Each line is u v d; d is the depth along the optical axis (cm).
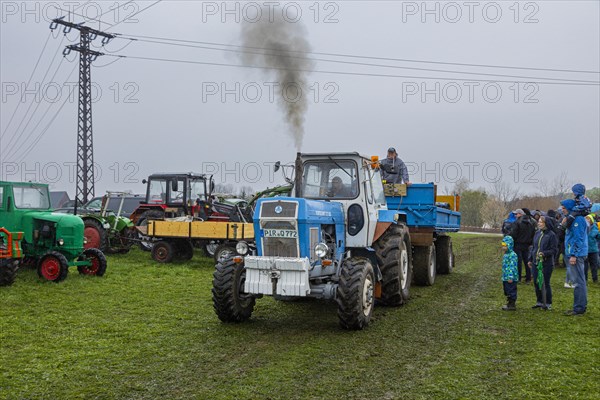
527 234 1158
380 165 888
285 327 739
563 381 520
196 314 812
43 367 553
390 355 609
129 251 1648
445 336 696
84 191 2652
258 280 702
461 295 1017
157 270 1259
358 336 693
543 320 786
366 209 815
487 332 716
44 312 808
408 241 975
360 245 812
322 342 662
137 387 500
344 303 701
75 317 779
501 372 549
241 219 1597
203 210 1741
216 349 627
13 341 647
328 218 756
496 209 4453
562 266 1460
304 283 684
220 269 742
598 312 838
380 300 891
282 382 518
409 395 485
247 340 668
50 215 1123
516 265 860
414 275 1131
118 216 1580
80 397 475
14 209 1095
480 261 1675
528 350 626
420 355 610
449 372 549
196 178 1767
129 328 718
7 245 986
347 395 485
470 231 4172
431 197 1112
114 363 570
